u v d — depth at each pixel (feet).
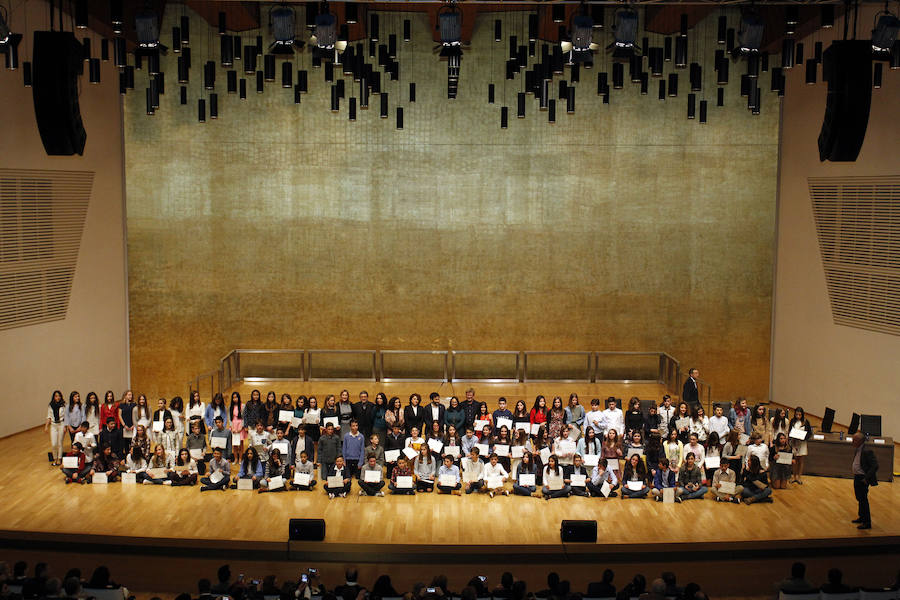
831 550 43.24
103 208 65.72
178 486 50.19
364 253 68.28
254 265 68.28
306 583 34.60
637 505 47.91
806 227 65.31
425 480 49.85
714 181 67.72
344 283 68.49
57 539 42.91
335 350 68.85
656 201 67.87
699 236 68.08
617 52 43.50
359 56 55.11
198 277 68.08
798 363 66.59
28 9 57.41
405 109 67.36
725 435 52.47
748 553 42.83
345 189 67.87
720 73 50.62
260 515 45.85
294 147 67.56
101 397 66.18
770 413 54.03
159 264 67.97
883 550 43.45
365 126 67.46
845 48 39.11
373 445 51.47
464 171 67.77
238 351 68.49
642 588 34.78
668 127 67.41
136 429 52.70
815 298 64.64
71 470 50.34
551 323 68.64
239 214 67.92
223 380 66.23
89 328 64.80
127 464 50.90
